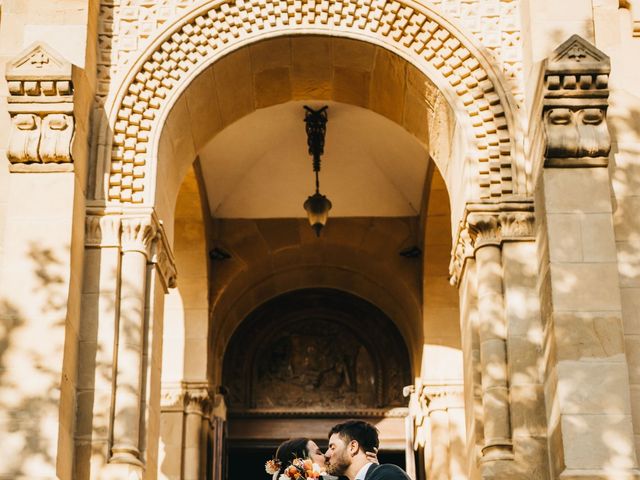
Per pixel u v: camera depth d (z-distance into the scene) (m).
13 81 11.12
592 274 10.63
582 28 11.66
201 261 17.38
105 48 12.15
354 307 19.75
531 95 11.55
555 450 10.41
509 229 11.46
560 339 10.41
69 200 11.04
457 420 16.80
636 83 11.83
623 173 11.38
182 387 16.88
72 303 10.90
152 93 12.05
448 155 12.84
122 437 10.89
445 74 12.18
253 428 19.16
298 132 16.70
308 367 19.50
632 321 10.91
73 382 10.84
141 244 11.55
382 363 19.47
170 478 16.38
